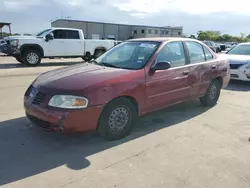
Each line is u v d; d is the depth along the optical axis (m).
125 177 2.63
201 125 4.21
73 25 43.12
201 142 3.54
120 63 4.03
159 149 3.29
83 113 3.05
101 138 3.57
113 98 3.26
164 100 4.04
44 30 12.67
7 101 5.28
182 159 3.04
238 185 2.54
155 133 3.82
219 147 3.39
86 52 13.52
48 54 12.20
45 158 2.99
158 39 4.33
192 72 4.48
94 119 3.16
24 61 11.62
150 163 2.93
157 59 3.89
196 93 4.74
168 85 4.02
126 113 3.55
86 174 2.67
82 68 3.87
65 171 2.72
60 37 12.55
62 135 3.64
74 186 2.46
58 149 3.23
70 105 3.01
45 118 3.10
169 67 3.71
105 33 47.81
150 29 51.44
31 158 2.98
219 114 4.82
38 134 3.66
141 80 3.59
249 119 4.56
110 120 3.37
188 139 3.63
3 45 11.66
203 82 4.82
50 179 2.57
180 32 58.16
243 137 3.74
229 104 5.56
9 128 3.84
